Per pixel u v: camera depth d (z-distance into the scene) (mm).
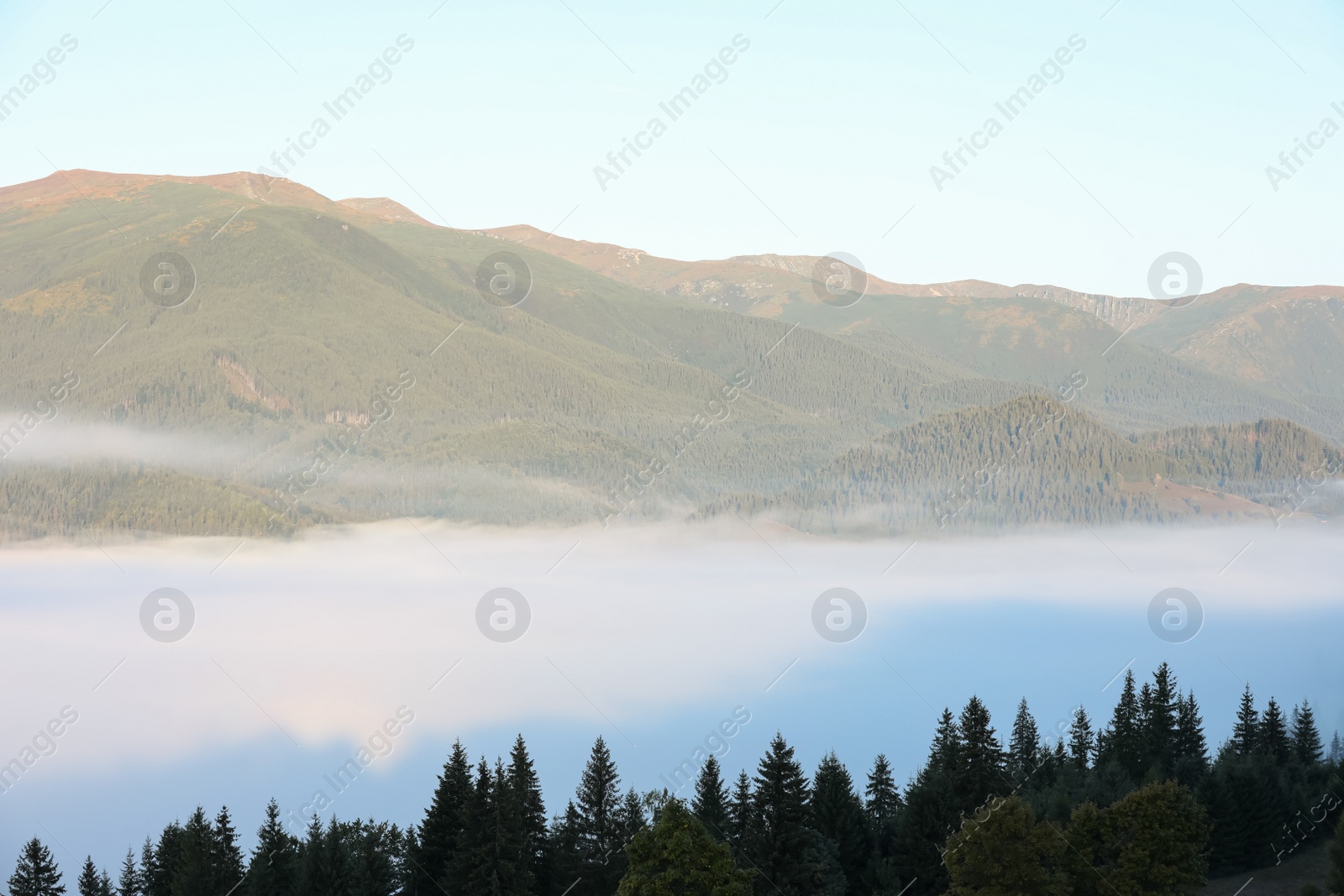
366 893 85938
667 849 67062
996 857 69000
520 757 98625
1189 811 72250
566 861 89250
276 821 93250
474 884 83062
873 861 87125
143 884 104062
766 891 81562
